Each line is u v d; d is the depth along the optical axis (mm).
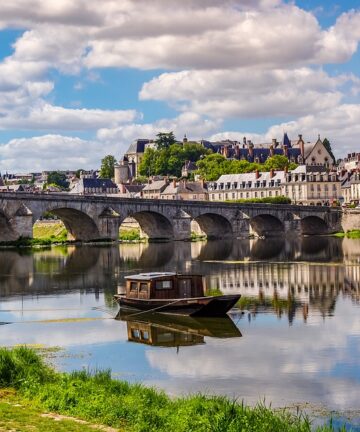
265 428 26250
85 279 82562
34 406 28625
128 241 160125
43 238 152250
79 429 25578
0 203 131500
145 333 49344
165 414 27234
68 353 43062
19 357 34656
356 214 187000
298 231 181000
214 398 30609
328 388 35219
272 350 43375
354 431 29062
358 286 72875
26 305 62938
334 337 47000
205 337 47531
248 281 78750
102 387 31031
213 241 161250
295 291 69688
